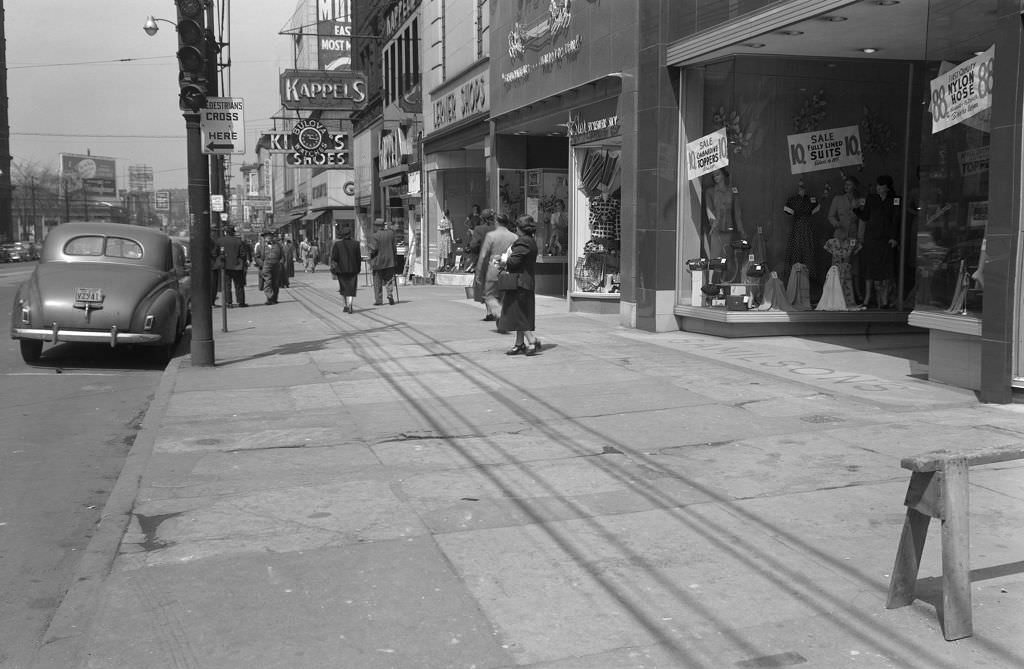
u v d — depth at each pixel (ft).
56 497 21.97
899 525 18.26
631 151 49.75
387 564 16.72
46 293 40.52
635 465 23.04
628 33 49.62
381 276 70.38
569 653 13.28
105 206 466.29
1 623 14.93
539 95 62.44
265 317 65.62
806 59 45.14
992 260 28.48
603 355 40.32
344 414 29.84
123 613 14.76
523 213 73.51
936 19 31.63
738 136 44.91
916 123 46.57
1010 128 27.53
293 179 326.03
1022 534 17.40
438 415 29.43
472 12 79.61
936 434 24.89
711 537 17.85
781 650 13.28
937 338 32.40
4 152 350.84
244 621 14.44
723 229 45.78
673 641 13.61
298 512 19.72
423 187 103.65
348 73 137.80
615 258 58.90
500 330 40.52
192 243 39.32
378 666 12.97
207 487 21.67
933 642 13.47
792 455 23.41
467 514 19.45
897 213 46.62
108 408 32.94
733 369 36.09
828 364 37.40
